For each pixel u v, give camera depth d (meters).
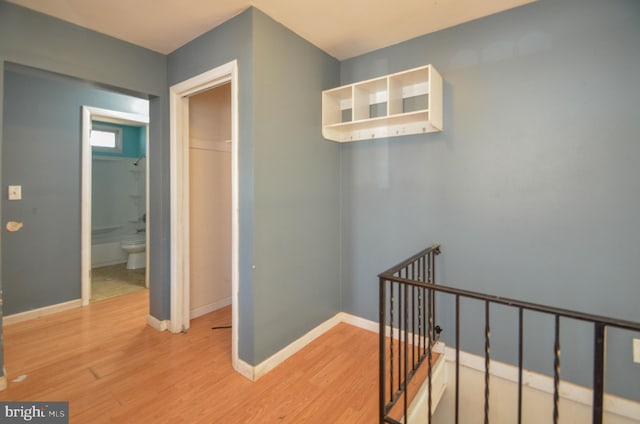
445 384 2.21
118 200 5.01
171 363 2.12
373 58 2.52
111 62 2.23
